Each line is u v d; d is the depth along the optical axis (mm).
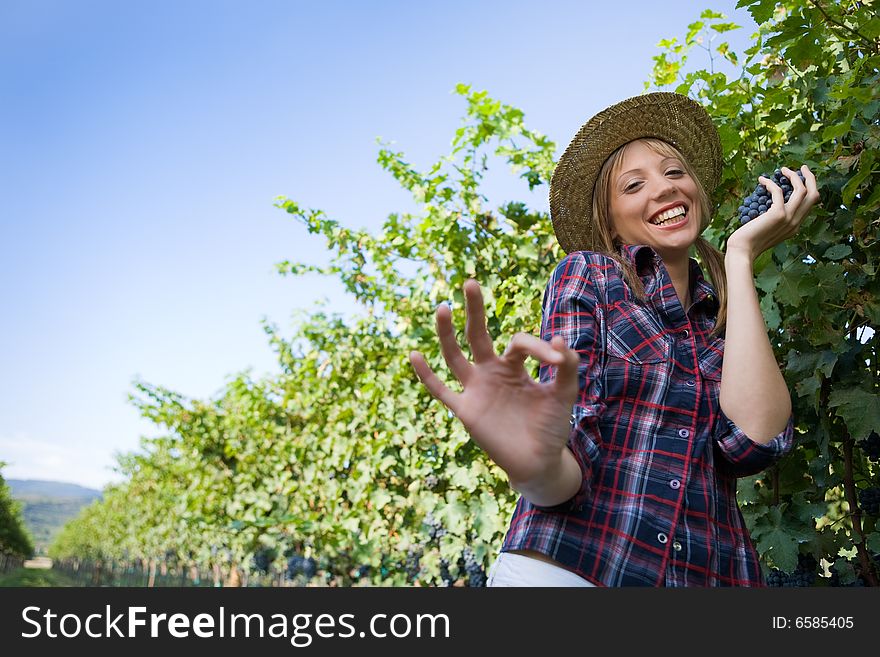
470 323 1062
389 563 6406
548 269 4422
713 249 1811
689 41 3477
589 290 1480
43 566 81812
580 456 1229
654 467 1326
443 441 5117
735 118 2658
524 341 1032
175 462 13156
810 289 2154
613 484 1316
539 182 4535
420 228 4605
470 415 1082
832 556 2240
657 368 1396
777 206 1520
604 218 1745
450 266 4680
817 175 2254
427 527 5367
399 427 5344
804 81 2451
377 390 5449
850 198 2066
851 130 2189
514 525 1354
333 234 5594
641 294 1492
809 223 2184
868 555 2213
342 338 6750
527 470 1097
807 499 2262
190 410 9305
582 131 1940
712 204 2531
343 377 6590
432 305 5109
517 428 1085
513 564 1309
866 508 2244
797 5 2217
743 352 1367
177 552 17047
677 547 1280
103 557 37844
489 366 1086
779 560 2146
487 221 4590
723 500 1389
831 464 2420
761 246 1531
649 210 1646
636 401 1389
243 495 8609
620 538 1270
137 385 9180
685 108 1990
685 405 1379
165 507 15367
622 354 1418
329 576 7309
